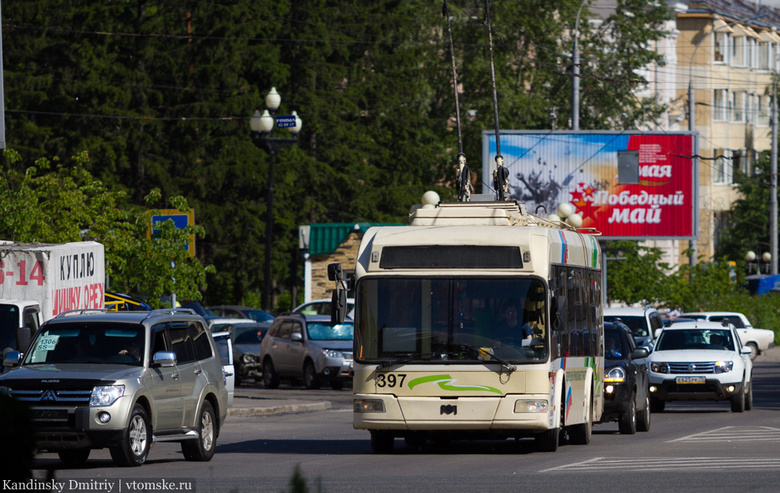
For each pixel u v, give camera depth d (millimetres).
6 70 152125
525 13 183125
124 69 152000
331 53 166625
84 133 150250
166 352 43125
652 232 142125
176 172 155000
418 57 177500
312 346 97812
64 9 154000
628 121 183250
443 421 46094
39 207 85938
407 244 47531
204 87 154500
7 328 53938
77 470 40938
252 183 154750
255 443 55156
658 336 82938
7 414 16031
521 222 51000
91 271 64625
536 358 46219
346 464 43688
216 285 158125
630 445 51812
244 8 155500
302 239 137625
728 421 68188
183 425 44562
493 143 143500
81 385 40844
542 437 47844
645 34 184625
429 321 46844
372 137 173875
